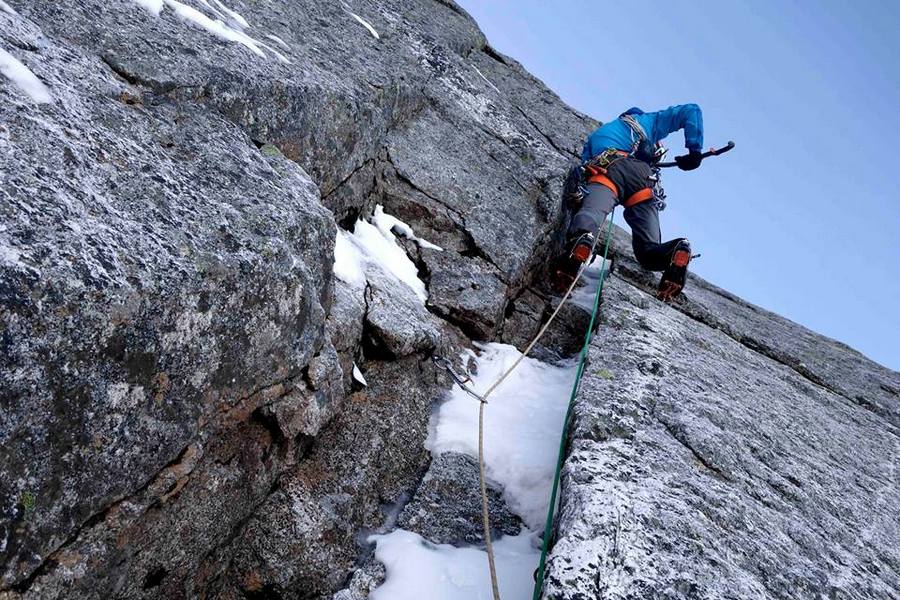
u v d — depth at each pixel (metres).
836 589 2.60
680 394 3.67
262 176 2.75
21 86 2.08
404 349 3.53
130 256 1.93
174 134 2.59
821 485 3.44
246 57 3.37
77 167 2.04
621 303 4.94
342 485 2.96
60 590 1.82
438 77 6.12
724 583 2.37
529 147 5.91
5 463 1.62
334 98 3.75
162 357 2.00
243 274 2.23
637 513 2.56
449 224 4.79
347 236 4.24
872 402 5.43
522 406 3.94
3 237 1.66
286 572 2.64
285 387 2.62
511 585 2.75
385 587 2.71
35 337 1.65
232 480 2.46
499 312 4.57
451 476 3.29
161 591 2.28
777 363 5.44
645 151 6.03
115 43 2.75
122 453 1.93
